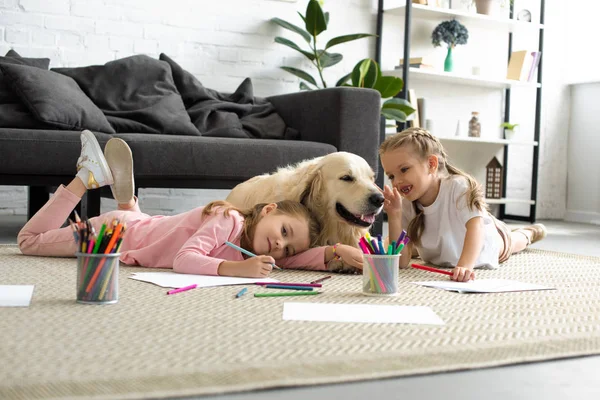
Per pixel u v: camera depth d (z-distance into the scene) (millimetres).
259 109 3957
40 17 4070
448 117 5473
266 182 2473
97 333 1306
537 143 5449
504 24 5359
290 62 4762
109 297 1574
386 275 1776
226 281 1890
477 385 1114
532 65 5441
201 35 4488
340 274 2201
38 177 2951
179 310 1528
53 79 3316
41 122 3182
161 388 1014
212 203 2184
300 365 1141
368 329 1396
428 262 2588
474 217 2262
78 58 4172
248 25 4621
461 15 5059
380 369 1145
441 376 1151
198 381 1047
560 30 5855
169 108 3631
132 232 2297
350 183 2266
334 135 3473
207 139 3197
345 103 3439
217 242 2102
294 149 3324
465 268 2080
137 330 1337
